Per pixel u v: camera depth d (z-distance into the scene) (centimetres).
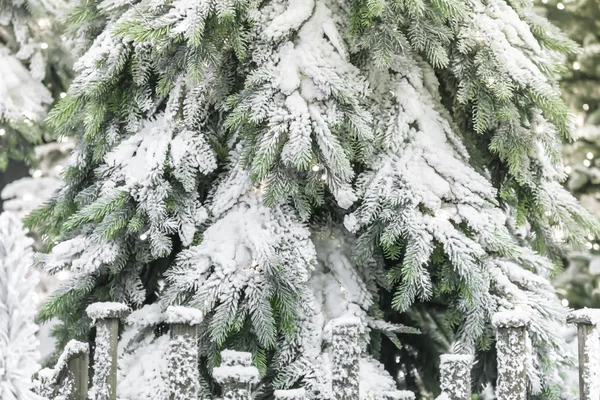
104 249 384
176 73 387
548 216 419
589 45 978
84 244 388
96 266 380
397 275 387
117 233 389
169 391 287
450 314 396
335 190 371
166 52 385
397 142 388
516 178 401
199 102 394
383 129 392
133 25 362
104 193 393
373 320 396
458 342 389
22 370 228
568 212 418
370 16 369
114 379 303
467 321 387
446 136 401
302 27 383
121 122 405
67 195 422
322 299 388
